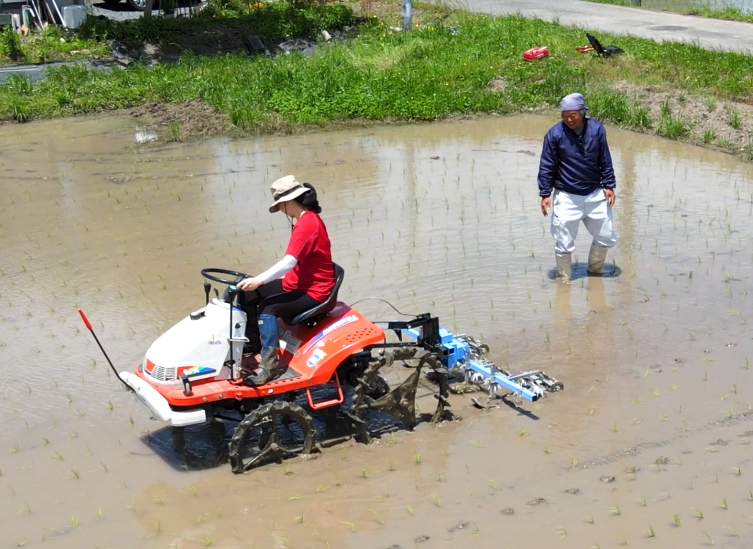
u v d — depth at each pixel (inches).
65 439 246.2
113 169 545.3
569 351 293.3
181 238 412.5
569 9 1154.7
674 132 609.3
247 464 228.7
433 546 197.2
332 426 251.8
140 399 228.1
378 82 729.0
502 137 621.9
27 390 273.7
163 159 569.3
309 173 529.3
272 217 442.9
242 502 215.8
